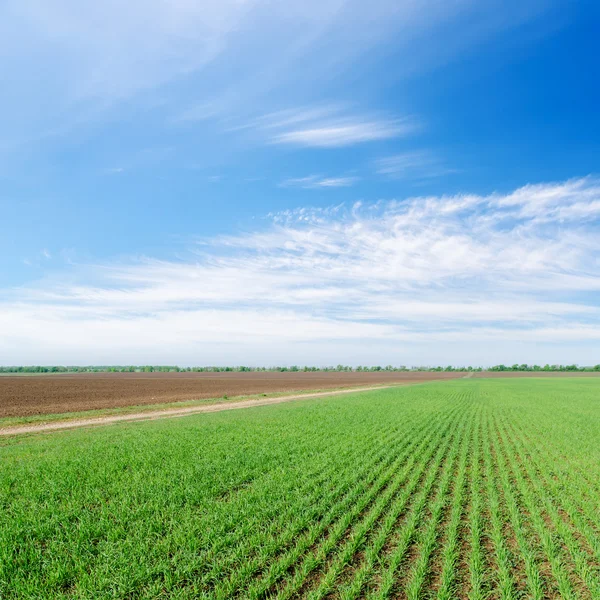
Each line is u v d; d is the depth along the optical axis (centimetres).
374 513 846
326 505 903
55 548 676
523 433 1988
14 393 4694
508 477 1191
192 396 4638
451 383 8088
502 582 597
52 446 1552
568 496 1002
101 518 786
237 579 584
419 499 948
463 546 744
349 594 556
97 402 3806
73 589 569
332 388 6500
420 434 1856
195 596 555
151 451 1405
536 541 763
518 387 6494
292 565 649
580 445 1677
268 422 2206
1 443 1772
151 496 932
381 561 652
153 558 646
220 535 741
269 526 783
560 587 591
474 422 2336
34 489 976
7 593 559
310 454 1416
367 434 1828
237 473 1149
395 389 5756
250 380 9688
